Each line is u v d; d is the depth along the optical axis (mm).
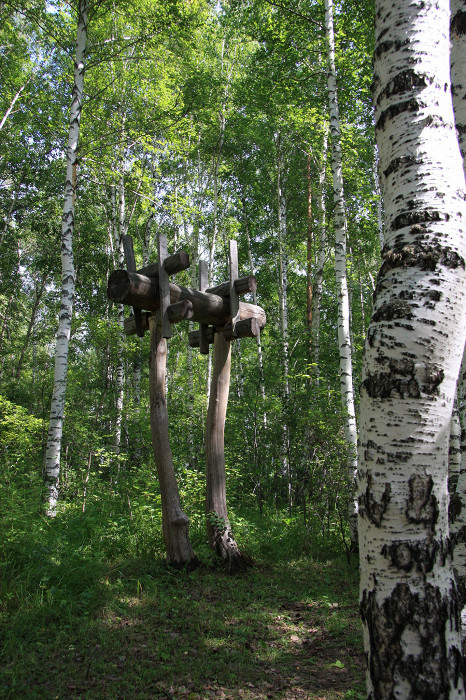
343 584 5734
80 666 3346
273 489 10734
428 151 2346
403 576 1970
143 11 11078
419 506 2025
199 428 11531
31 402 17469
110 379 15820
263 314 6875
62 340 8609
